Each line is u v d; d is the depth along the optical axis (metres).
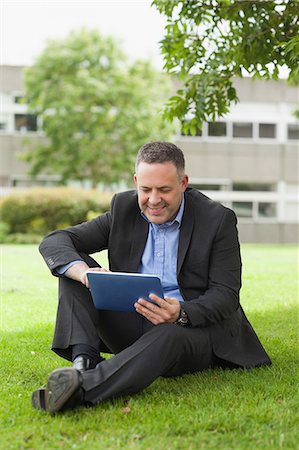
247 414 3.16
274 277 10.12
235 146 27.62
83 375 3.26
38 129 27.64
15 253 14.97
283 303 7.56
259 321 6.30
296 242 27.66
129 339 3.79
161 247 3.83
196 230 3.78
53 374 3.10
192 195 3.89
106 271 3.54
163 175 3.52
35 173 26.70
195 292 3.78
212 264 3.75
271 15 6.04
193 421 3.07
